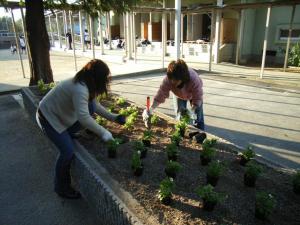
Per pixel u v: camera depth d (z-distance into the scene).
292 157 4.30
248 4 10.00
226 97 7.73
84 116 2.77
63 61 15.48
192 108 3.98
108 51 19.41
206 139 3.41
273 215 2.32
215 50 14.12
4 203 3.21
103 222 2.73
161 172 2.91
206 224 2.19
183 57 15.69
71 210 3.05
